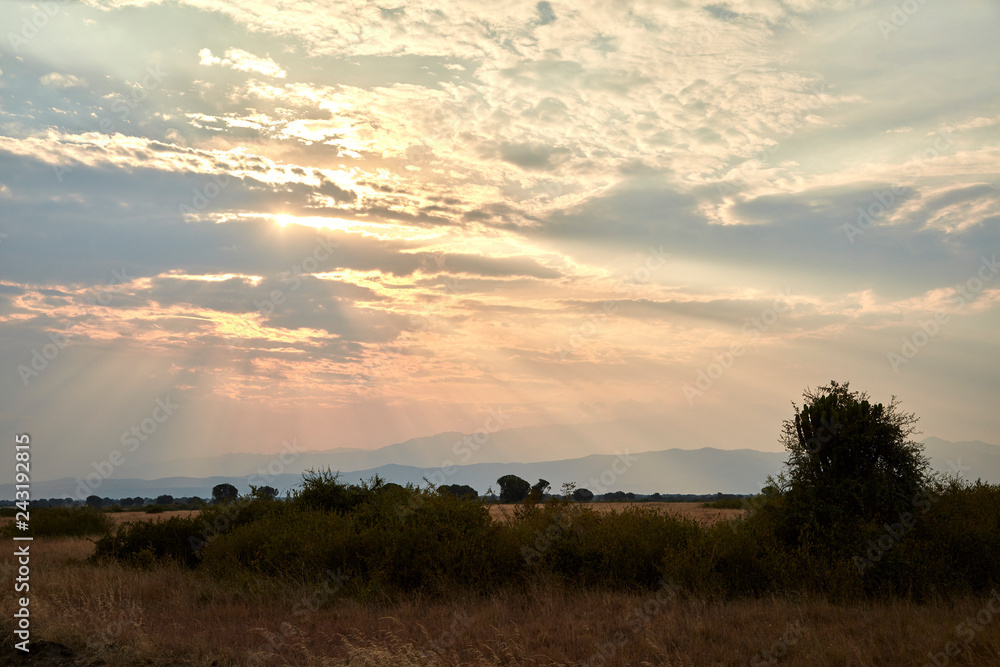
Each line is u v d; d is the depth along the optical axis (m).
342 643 10.50
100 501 98.69
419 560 15.28
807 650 9.58
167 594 14.57
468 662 9.23
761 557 15.11
